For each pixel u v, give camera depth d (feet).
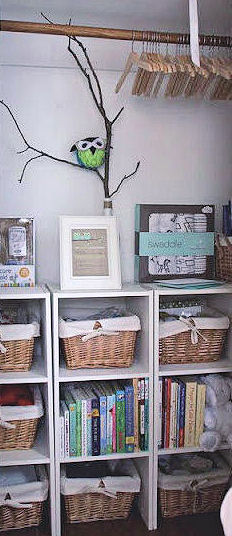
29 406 7.49
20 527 7.68
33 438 7.68
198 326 7.84
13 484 7.56
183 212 8.30
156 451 7.68
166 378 7.81
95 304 8.77
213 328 7.92
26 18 7.77
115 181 8.58
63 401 7.85
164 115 8.65
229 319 8.09
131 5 7.45
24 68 8.19
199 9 7.64
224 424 7.84
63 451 7.50
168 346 7.85
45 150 8.34
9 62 8.09
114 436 7.62
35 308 8.55
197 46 6.46
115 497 7.72
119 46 8.27
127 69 7.34
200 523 7.82
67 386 8.16
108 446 7.61
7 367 7.54
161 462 8.29
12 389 7.96
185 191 8.81
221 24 8.11
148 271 8.21
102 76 8.41
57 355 7.30
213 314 8.28
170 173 8.74
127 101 8.52
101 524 7.82
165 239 8.24
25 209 8.34
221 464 8.22
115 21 7.93
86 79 8.36
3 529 7.62
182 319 7.80
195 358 7.98
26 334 7.47
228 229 8.29
